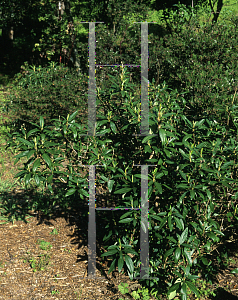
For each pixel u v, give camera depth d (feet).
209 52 17.81
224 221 12.30
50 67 25.07
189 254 9.94
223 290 11.23
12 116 23.44
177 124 11.53
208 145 9.96
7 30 43.70
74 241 13.74
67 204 16.24
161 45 20.85
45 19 31.68
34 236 13.93
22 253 12.79
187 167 9.40
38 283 11.32
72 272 11.94
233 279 11.75
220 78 13.74
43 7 31.65
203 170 9.32
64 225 14.87
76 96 22.18
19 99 23.11
